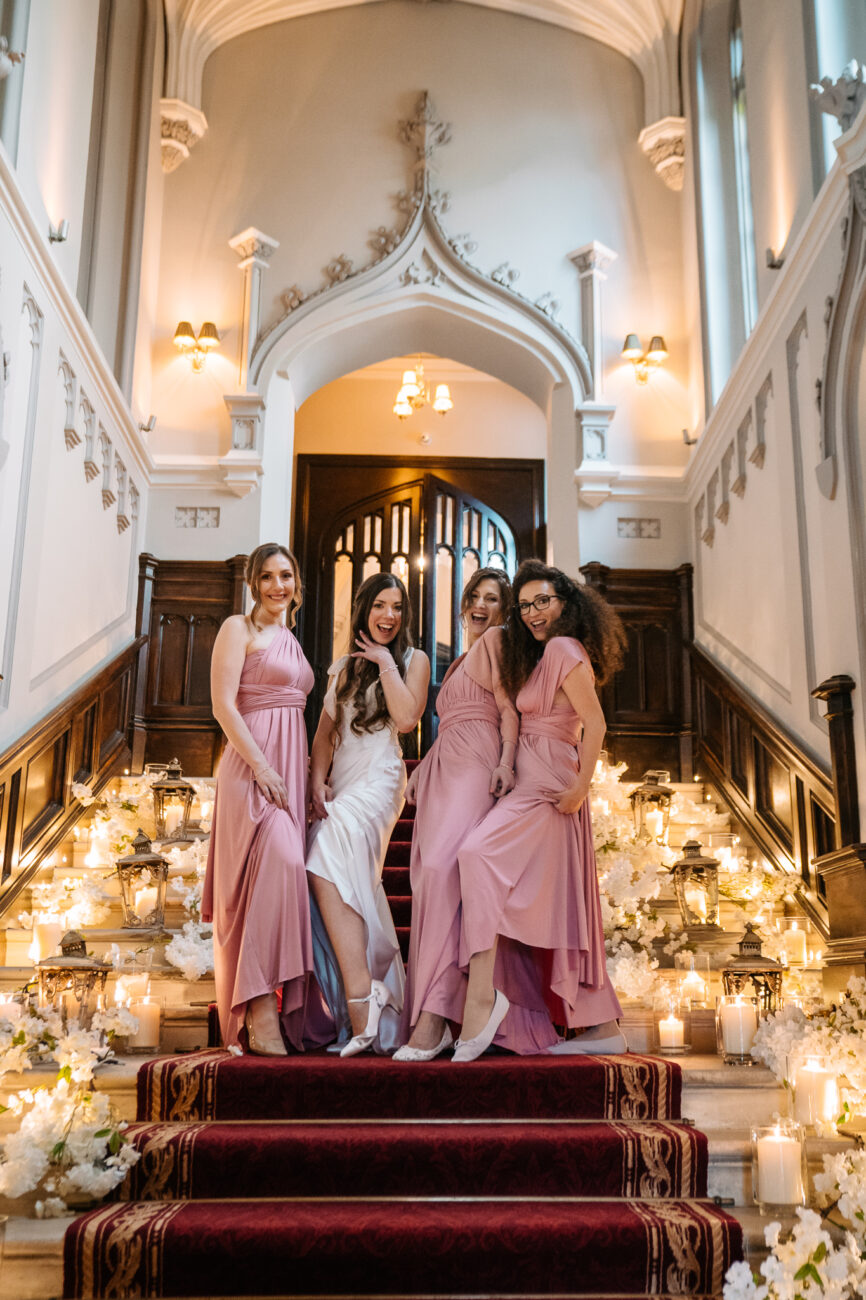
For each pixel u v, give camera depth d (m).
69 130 5.75
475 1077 3.11
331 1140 2.84
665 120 7.73
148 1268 2.53
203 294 7.73
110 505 6.59
